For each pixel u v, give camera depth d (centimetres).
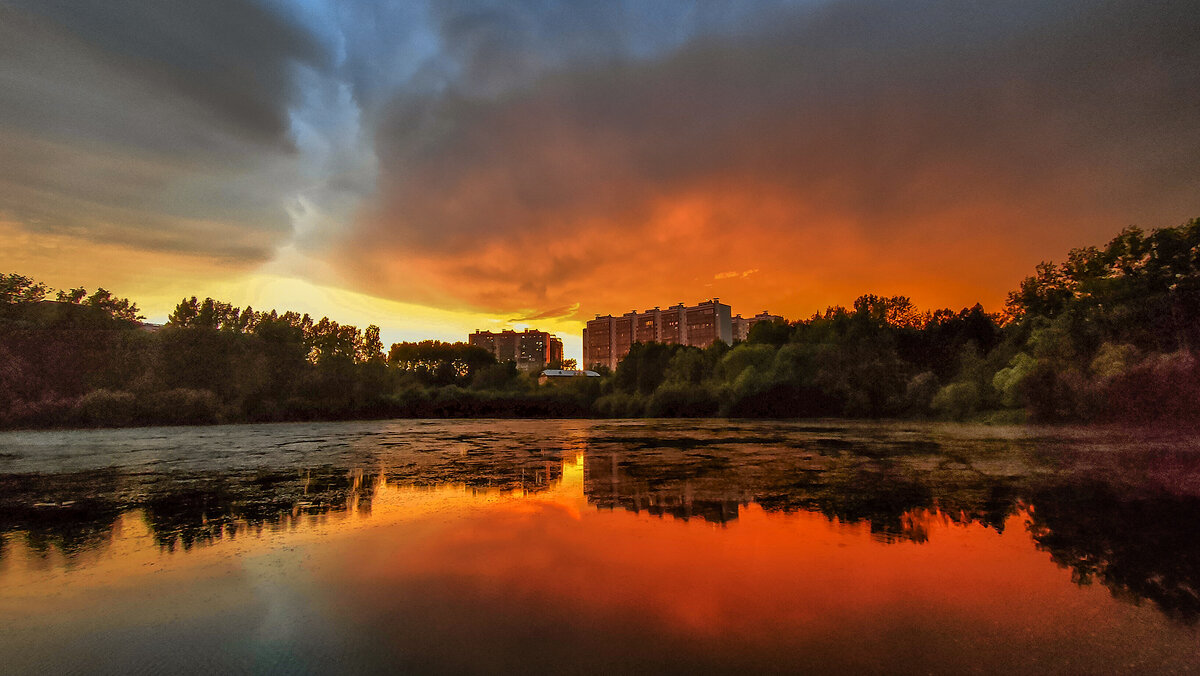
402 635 374
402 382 5762
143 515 768
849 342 4031
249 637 375
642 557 549
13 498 908
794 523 688
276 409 4059
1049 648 348
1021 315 3603
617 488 958
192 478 1127
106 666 334
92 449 1808
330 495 916
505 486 993
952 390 3212
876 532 640
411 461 1414
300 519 735
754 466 1245
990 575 489
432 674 320
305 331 5200
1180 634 368
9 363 3105
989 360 3278
